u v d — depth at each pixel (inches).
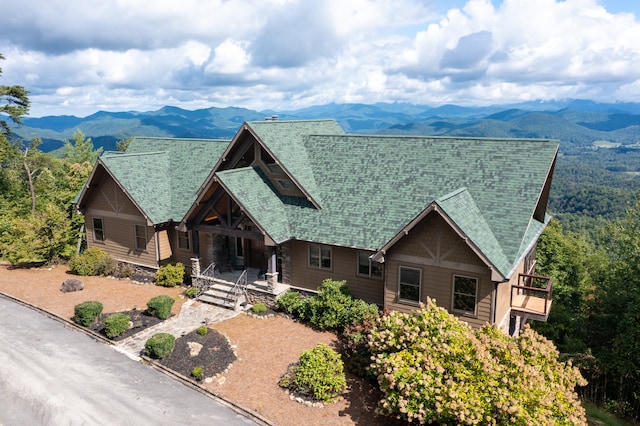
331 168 1046.4
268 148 1001.5
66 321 921.5
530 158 864.3
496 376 560.1
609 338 1093.8
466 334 624.1
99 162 1168.8
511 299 850.1
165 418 620.4
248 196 967.6
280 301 947.3
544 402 535.8
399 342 638.5
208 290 1045.2
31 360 767.7
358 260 915.4
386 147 1026.1
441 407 533.0
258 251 1130.0
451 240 758.5
